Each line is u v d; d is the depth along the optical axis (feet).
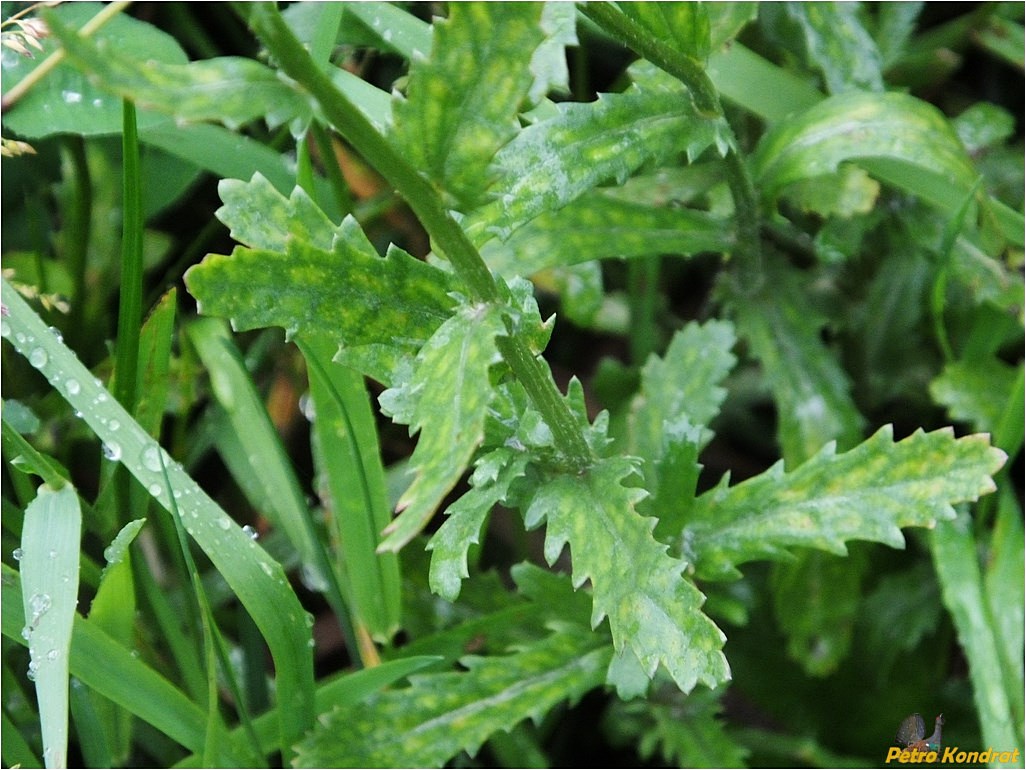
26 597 1.14
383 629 1.24
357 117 0.98
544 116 1.21
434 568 1.09
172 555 1.26
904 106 1.21
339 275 1.06
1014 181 1.32
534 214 1.13
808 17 1.28
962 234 1.28
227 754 1.18
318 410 1.21
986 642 1.22
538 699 1.19
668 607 1.07
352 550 1.23
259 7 0.95
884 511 1.15
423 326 1.07
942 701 1.32
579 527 1.10
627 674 1.18
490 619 1.24
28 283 1.35
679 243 1.26
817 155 1.22
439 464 0.99
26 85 1.21
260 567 1.18
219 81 0.96
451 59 0.98
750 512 1.18
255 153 1.28
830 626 1.28
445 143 1.00
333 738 1.18
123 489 1.24
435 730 1.18
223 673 1.29
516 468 1.10
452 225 1.01
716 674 1.06
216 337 1.27
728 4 1.23
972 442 1.14
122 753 1.24
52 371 1.18
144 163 1.35
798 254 1.40
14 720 1.24
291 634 1.18
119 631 1.19
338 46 1.30
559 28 1.07
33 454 1.16
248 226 1.08
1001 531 1.25
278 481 1.26
